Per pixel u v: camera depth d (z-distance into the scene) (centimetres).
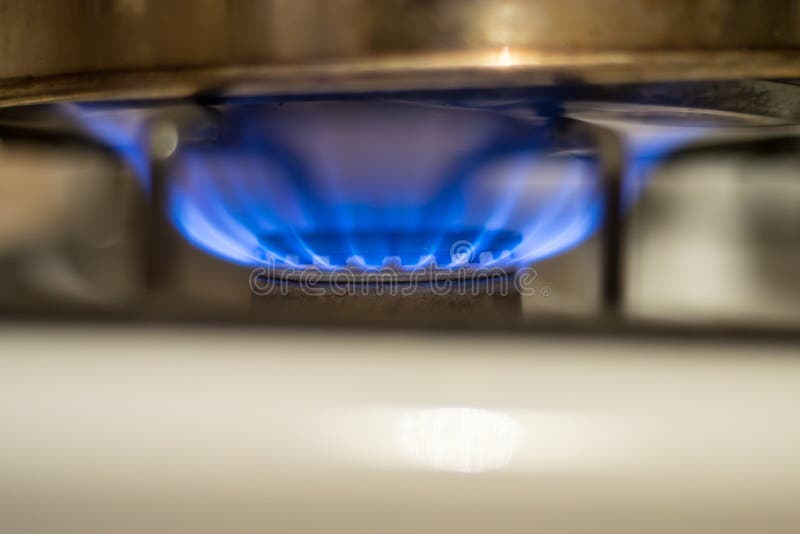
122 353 34
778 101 45
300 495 28
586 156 49
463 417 29
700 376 32
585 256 48
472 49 37
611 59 38
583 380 31
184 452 29
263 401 30
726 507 27
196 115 45
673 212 62
